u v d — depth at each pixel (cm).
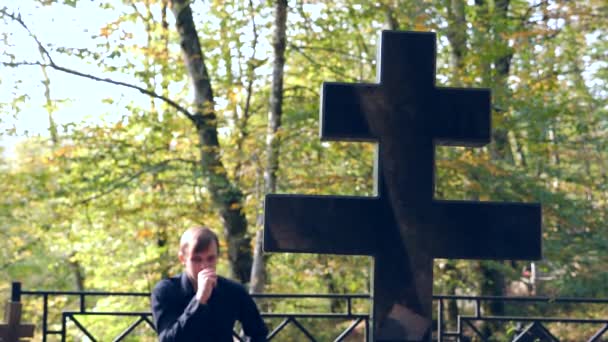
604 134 2362
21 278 3017
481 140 870
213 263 694
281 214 858
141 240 2475
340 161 2294
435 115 869
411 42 871
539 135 2136
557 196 1997
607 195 2392
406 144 865
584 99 2372
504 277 2445
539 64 2347
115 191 2305
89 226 2450
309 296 1270
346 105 865
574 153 2450
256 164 2144
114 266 2527
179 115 2428
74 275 3269
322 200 858
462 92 870
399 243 857
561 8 2294
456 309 2555
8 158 2734
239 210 2252
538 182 2111
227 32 2273
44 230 2338
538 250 864
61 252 2930
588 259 1906
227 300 723
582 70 2405
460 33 2058
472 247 861
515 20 2295
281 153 2130
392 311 852
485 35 2081
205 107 2216
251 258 2294
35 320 3081
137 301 2531
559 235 1969
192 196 2419
